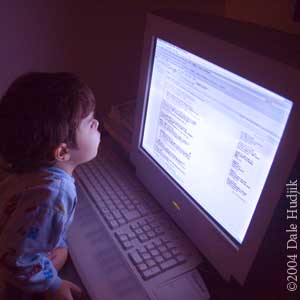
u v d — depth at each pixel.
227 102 0.54
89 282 0.62
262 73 0.46
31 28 0.93
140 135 0.81
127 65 1.08
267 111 0.47
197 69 0.59
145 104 0.77
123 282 0.62
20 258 0.60
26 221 0.60
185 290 0.60
